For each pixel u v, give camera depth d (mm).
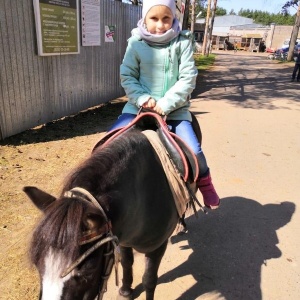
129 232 1661
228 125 7105
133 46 2242
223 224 3457
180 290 2568
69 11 6227
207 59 28047
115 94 9148
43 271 1149
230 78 15680
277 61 29141
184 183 2020
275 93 11625
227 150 5547
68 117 6914
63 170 4285
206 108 8797
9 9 4957
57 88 6473
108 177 1470
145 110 2141
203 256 2969
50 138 5531
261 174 4680
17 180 3957
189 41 2236
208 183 2328
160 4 2098
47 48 5820
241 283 2668
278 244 3168
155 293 2527
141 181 1711
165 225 1915
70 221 1149
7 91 5180
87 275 1190
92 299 1248
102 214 1239
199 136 2900
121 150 1642
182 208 2051
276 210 3766
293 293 2588
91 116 7152
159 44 2199
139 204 1670
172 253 2998
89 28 7094
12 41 5117
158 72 2223
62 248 1130
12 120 5398
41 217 1240
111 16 8109
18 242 2910
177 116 2285
